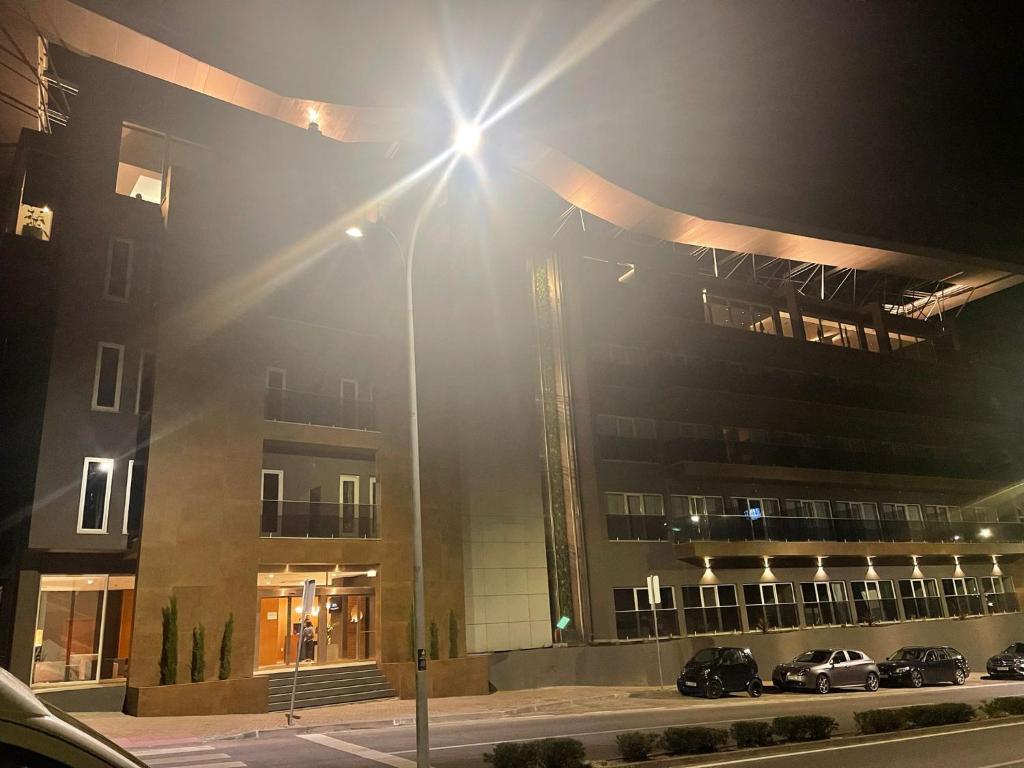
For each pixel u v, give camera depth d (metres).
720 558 32.25
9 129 26.84
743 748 12.80
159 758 13.21
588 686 26.75
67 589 20.66
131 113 24.56
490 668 25.64
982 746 13.16
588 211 35.22
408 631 24.38
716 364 36.50
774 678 25.50
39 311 22.30
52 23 24.25
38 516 19.97
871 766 11.49
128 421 21.95
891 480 38.88
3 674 1.83
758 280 44.62
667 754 12.38
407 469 25.97
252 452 22.86
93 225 22.59
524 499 29.31
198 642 20.30
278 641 23.69
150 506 20.58
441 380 27.89
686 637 30.41
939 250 40.47
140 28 25.16
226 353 23.11
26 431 21.30
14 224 23.27
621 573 30.08
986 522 42.66
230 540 21.73
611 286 34.31
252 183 25.59
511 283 31.80
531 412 30.56
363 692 22.36
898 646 35.09
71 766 1.70
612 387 32.44
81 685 19.89
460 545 26.41
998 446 45.84
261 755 13.45
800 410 38.00
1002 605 42.00
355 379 26.86
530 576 28.56
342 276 26.97
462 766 12.13
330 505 25.20
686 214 34.62
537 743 11.47
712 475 32.78
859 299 48.19
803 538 34.81
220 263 23.86
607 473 31.23
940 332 49.00
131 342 22.44
